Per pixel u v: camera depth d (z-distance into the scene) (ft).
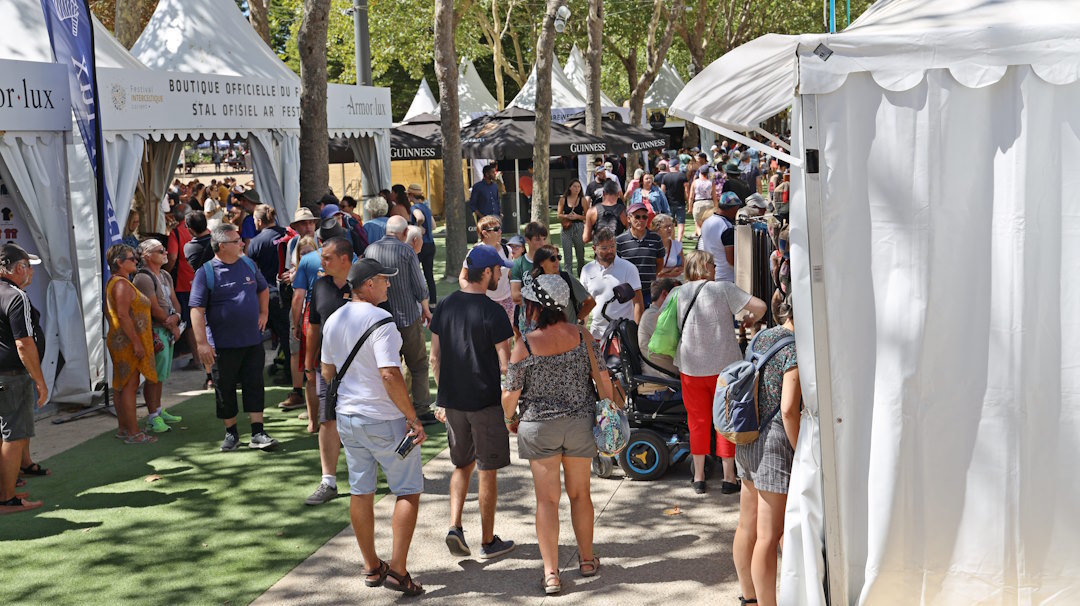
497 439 18.81
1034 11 13.17
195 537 20.76
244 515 21.99
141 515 22.11
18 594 18.13
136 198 47.85
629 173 93.45
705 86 15.07
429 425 28.32
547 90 57.77
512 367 17.26
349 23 107.24
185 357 38.93
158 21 43.39
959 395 13.60
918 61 13.01
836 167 13.48
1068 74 12.60
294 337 30.22
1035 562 13.58
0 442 22.35
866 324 13.70
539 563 18.84
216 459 26.07
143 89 35.19
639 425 23.45
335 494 22.95
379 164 53.62
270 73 44.24
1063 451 13.39
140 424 29.71
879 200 13.46
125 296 27.04
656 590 17.39
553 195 96.27
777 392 15.17
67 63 30.53
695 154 97.91
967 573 13.79
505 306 30.35
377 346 17.06
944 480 13.74
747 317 21.25
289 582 18.40
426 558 19.31
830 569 13.94
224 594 17.95
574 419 17.31
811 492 14.05
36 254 31.89
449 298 18.95
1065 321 13.24
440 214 91.04
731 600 16.85
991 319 13.41
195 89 37.91
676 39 156.76
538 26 123.65
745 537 15.97
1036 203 13.15
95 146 30.63
